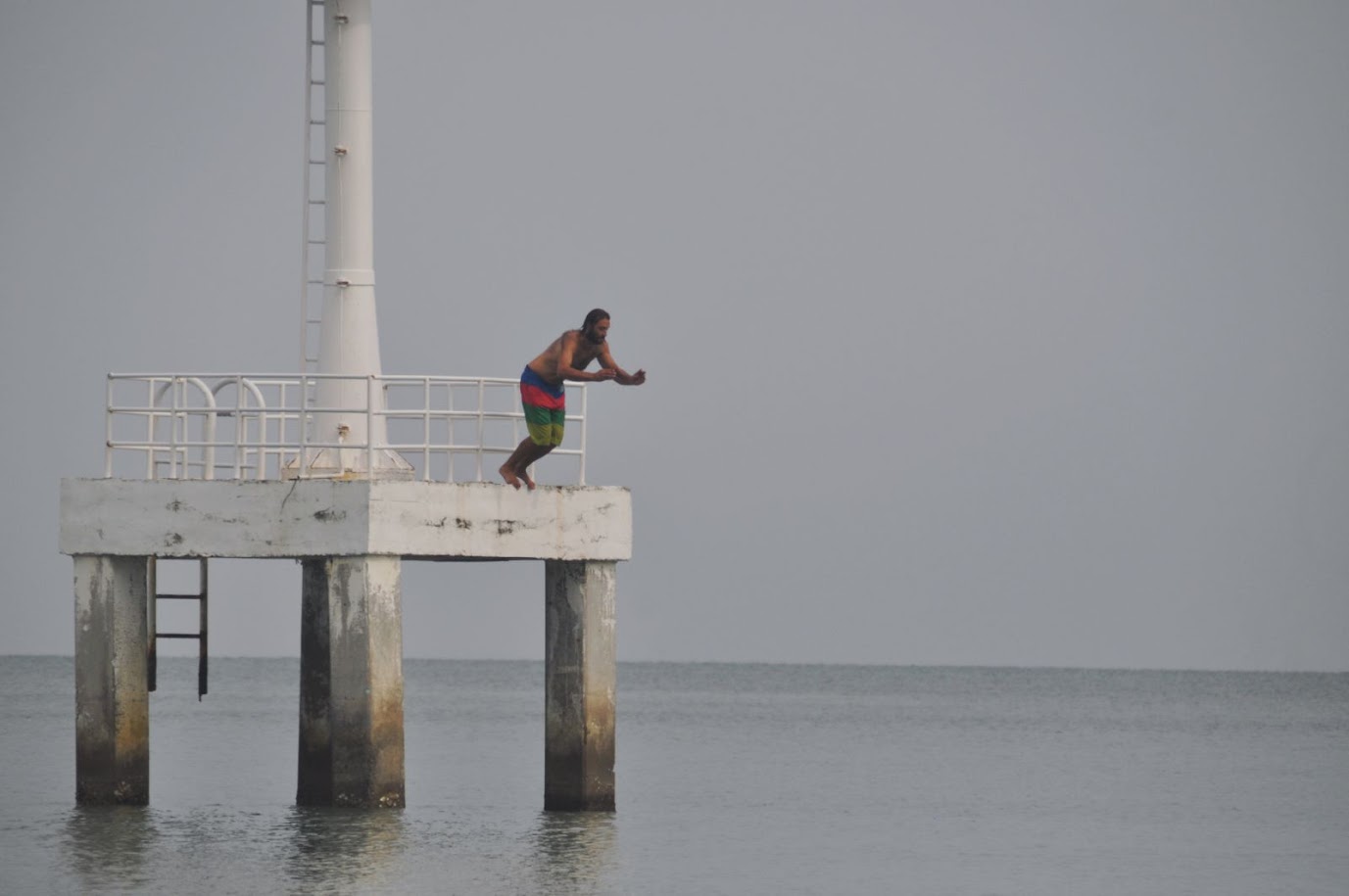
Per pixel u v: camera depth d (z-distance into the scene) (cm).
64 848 11431
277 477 11769
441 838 12150
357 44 12056
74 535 11269
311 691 11938
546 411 10962
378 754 10919
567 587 11894
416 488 10862
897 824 14875
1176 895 11869
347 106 12031
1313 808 16612
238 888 10500
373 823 11000
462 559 11794
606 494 11775
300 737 11981
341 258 12006
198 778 16500
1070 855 13362
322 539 10762
